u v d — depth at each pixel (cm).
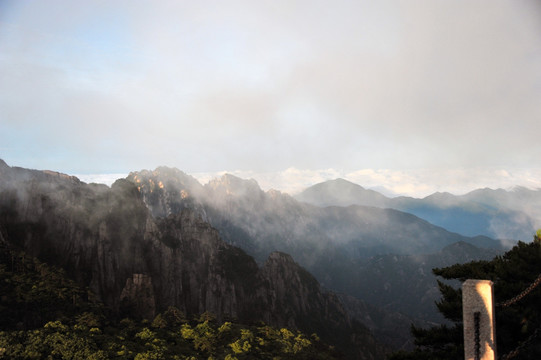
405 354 3469
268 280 17338
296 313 16700
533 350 2936
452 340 3362
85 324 8944
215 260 16462
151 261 14325
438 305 3509
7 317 8700
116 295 12756
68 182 16038
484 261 3744
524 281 3186
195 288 14975
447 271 3653
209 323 11012
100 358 6906
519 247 3491
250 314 15175
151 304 12262
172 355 8125
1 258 10988
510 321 2981
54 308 9719
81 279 12462
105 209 14575
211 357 8225
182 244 16388
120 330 9344
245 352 8931
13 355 6494
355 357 15750
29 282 10338
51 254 12612
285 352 9469
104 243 13475
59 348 6875
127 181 16375
